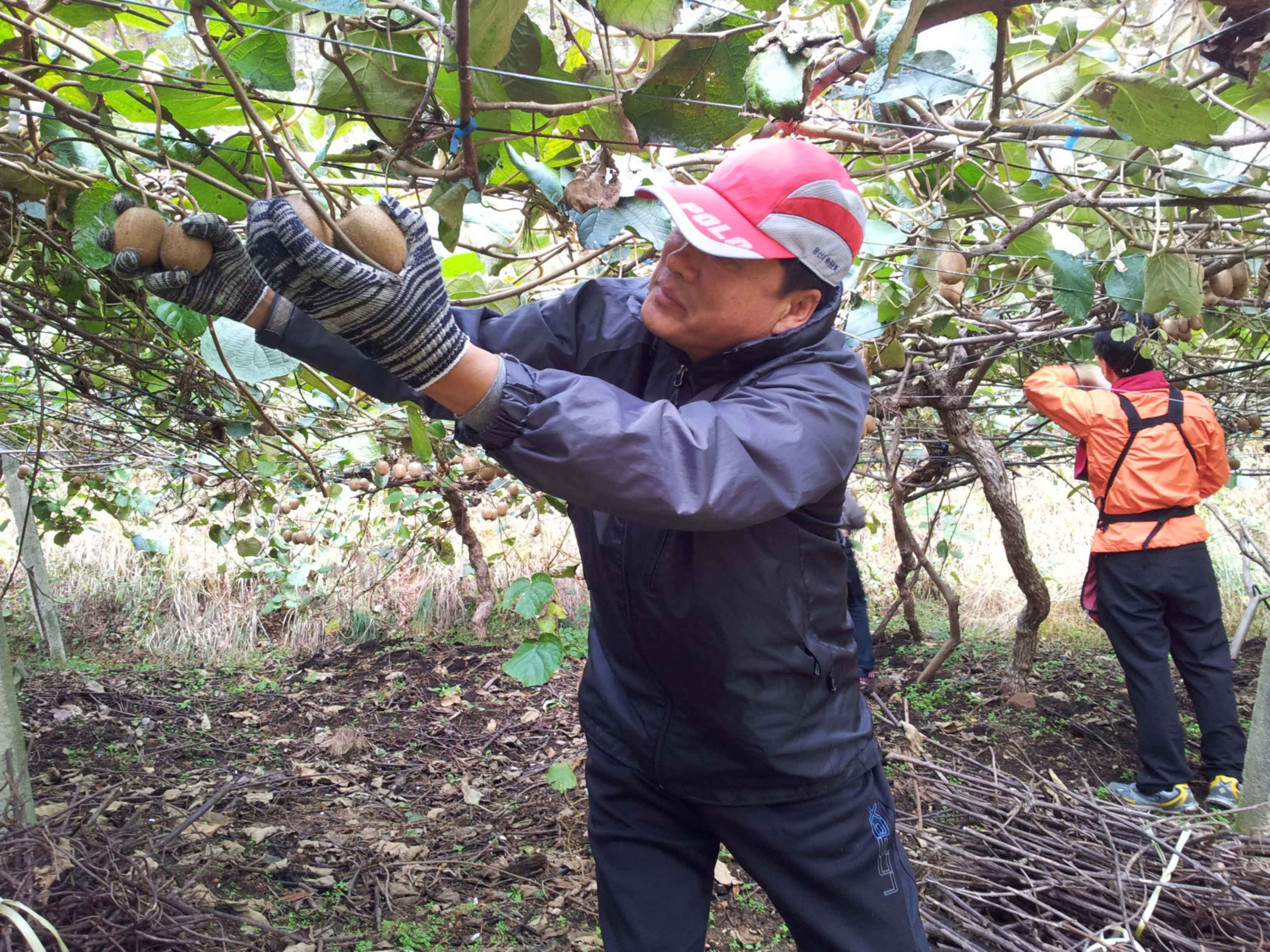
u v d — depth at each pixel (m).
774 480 1.05
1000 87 1.49
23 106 1.33
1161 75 1.54
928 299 2.65
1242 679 5.09
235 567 7.08
